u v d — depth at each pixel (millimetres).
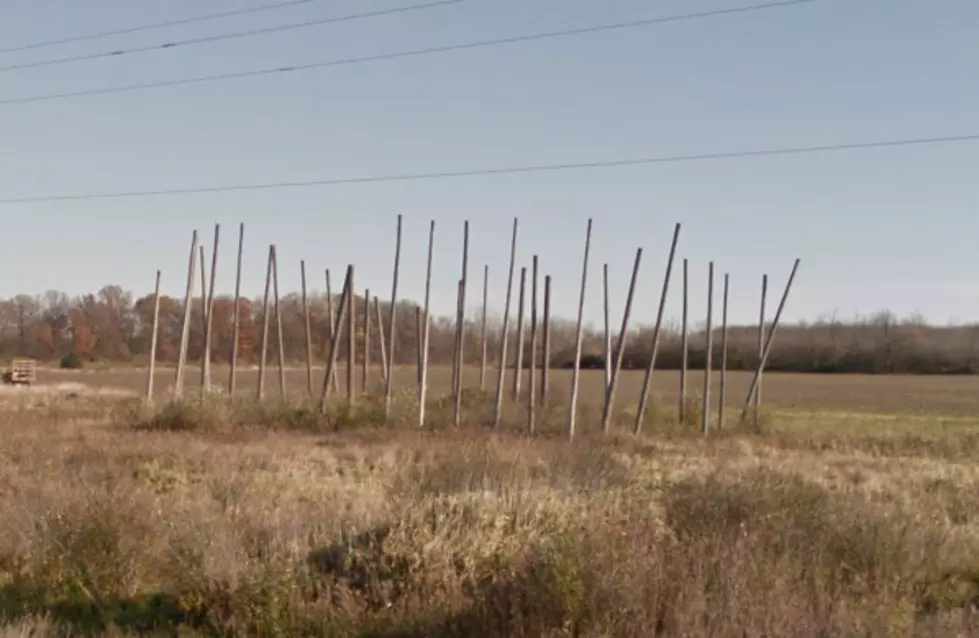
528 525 10953
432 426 36688
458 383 37375
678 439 35125
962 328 101000
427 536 10523
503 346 37406
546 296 38219
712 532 10836
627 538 9727
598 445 26172
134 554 11164
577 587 8602
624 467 19297
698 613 8141
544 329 38469
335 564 10711
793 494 12984
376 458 24234
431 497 12023
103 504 11836
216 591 9992
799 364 99688
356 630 9367
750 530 11086
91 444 25953
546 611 8633
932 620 9086
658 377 87875
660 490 17094
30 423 33719
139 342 105000
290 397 39594
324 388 38688
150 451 24375
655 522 11336
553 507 11570
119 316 106812
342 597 9742
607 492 14789
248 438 30953
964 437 36438
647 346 96812
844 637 8023
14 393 56312
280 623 9453
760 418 43406
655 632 8258
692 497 12711
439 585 9992
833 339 101750
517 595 8945
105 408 43562
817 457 28391
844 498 13438
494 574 9742
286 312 92875
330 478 20000
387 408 37688
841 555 11164
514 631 8672
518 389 42719
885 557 11125
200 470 21375
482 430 34062
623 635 8242
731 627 7895
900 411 57156
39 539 11445
